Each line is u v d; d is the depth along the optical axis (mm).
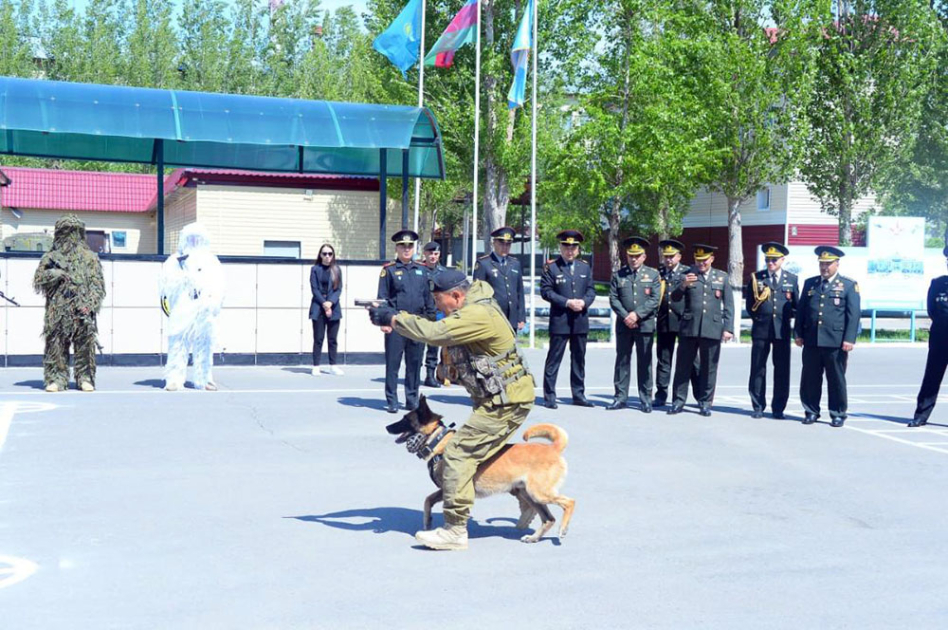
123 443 9758
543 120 29953
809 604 5590
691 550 6633
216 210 28078
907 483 8906
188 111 16703
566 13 29016
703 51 29391
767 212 42438
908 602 5656
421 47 22125
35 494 7691
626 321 12586
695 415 12727
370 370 16750
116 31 67625
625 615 5344
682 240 48250
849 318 12016
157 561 6121
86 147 19422
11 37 61344
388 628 5074
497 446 6609
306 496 7848
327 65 64250
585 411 12758
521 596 5625
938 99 33031
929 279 25047
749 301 12734
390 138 17453
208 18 67625
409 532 6934
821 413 13320
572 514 7383
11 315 15875
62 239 13039
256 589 5645
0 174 31047
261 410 11984
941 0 33625
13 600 5375
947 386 16828
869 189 32094
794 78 29781
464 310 6422
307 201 28781
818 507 7934
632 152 30766
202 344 13648
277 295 17172
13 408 11656
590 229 42938
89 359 13234
